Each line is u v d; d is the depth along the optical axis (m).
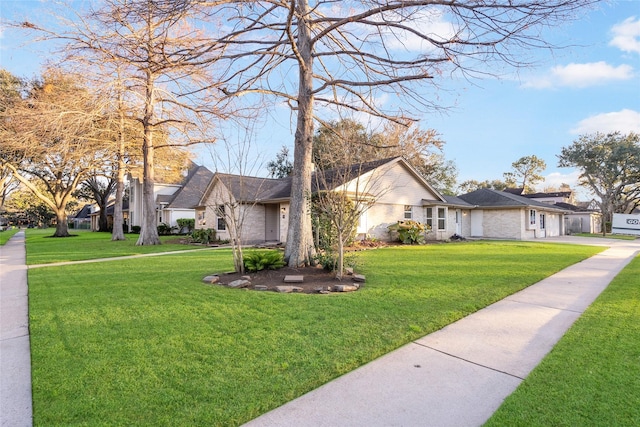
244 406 2.62
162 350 3.66
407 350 3.74
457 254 12.71
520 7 4.83
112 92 13.43
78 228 64.12
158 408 2.60
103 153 19.55
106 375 3.12
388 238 18.91
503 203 23.91
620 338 3.97
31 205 56.81
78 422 2.44
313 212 11.23
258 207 19.78
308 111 8.39
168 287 6.80
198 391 2.83
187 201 30.05
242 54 7.42
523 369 3.27
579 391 2.82
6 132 14.47
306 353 3.57
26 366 3.41
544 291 6.52
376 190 17.23
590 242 20.52
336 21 7.41
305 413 2.56
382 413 2.56
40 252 14.85
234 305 5.40
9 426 2.42
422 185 21.20
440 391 2.88
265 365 3.30
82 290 6.66
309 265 8.38
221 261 10.84
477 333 4.26
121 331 4.27
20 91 19.80
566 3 4.64
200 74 8.62
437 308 5.18
